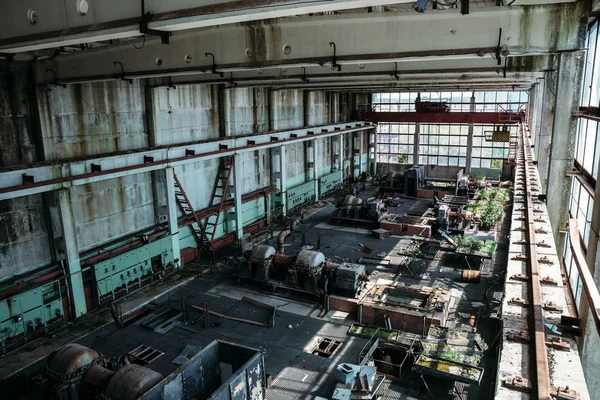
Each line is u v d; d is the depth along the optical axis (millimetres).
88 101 16297
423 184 36219
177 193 20578
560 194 11406
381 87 27469
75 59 13430
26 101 14469
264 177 27375
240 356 8742
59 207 15062
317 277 16719
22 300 14070
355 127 36156
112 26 6699
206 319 15000
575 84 10719
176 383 7766
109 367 9500
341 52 9062
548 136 15953
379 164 42938
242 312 16094
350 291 16125
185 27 6320
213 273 19656
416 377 12008
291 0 5262
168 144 19750
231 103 23453
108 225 17719
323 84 24562
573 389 3414
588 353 7547
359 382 11156
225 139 22016
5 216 14344
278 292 17531
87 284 16422
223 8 5707
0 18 8133
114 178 17781
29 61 14289
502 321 4559
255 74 16891
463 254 19500
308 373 12375
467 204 27953
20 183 13883
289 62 9633
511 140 36625
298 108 30109
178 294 17609
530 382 3537
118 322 15141
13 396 10742
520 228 8211
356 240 23656
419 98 36781
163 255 19141
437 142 40406
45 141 14867
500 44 7965
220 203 22516
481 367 11461
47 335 14711
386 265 20000
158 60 11531
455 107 39969
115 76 12641
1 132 13875
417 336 13398
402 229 24469
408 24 8477
